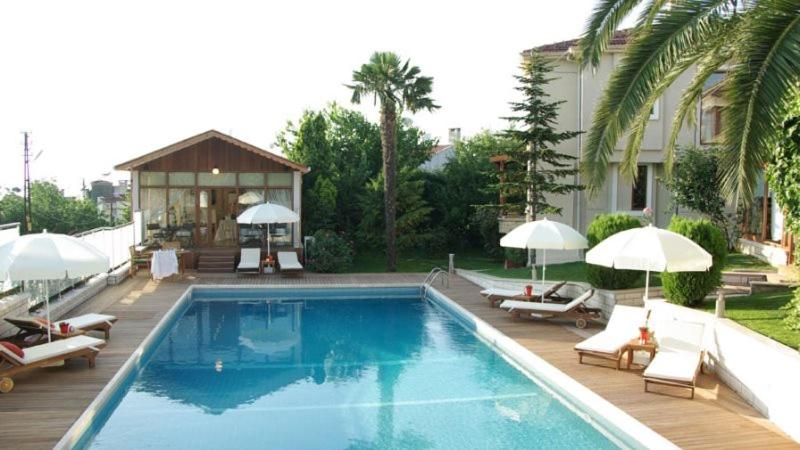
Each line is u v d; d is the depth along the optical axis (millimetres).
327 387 10805
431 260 29484
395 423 9055
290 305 19031
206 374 11609
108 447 8102
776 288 13422
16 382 9812
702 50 10141
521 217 24609
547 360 11266
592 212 22969
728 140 7453
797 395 7508
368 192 29312
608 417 8688
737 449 7215
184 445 8172
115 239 21719
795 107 8883
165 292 18844
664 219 22812
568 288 16969
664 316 11734
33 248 10250
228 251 24109
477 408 9719
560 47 22797
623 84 8945
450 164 32594
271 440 8375
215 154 24906
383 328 15820
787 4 7379
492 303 16812
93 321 12445
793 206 9570
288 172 25359
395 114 24859
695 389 9477
